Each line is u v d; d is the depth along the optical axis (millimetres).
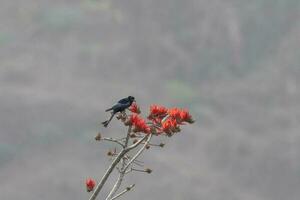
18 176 65938
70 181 64938
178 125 7441
